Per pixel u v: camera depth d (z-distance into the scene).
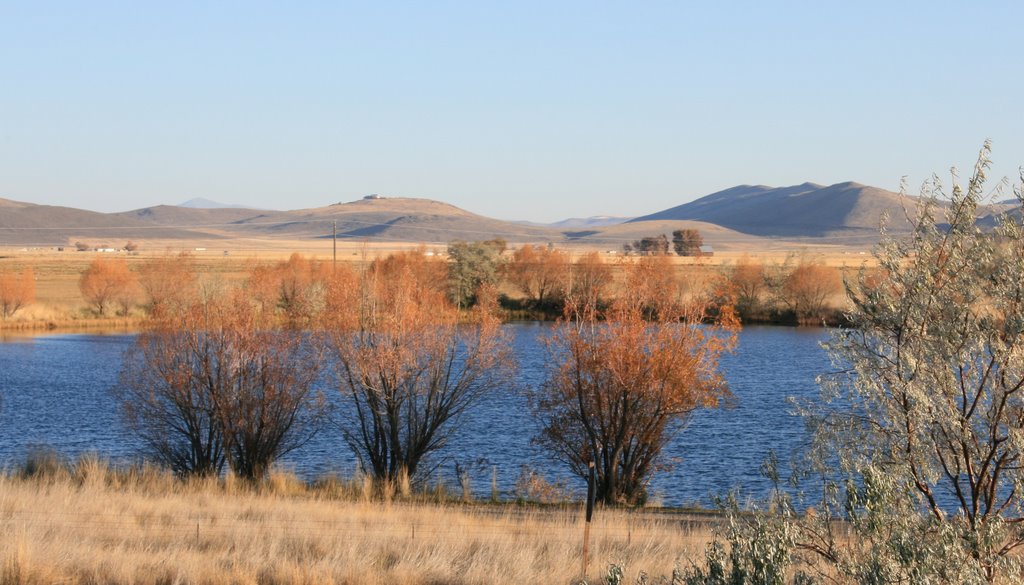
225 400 36.53
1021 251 10.25
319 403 39.12
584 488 36.53
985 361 10.38
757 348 79.06
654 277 36.72
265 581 16.02
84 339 87.44
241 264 169.25
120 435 45.22
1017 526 10.22
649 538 20.38
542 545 19.73
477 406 51.81
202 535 19.75
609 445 34.62
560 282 104.19
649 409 34.59
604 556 18.34
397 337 36.84
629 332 34.56
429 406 37.41
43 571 15.48
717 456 40.78
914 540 9.16
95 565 15.92
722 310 36.00
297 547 18.70
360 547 18.66
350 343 37.12
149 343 37.31
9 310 102.00
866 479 9.65
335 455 41.66
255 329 37.38
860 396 11.01
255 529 20.36
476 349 38.19
